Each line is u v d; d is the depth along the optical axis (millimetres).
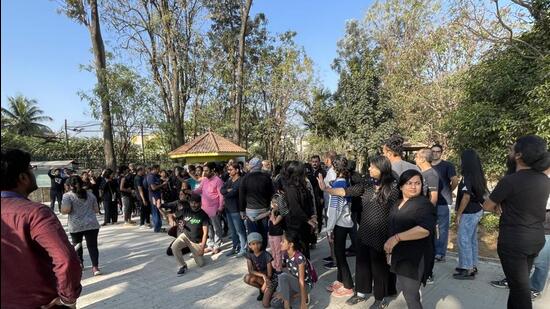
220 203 6832
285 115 24406
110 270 5922
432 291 4434
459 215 4820
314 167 7531
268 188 5918
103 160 23688
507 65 7766
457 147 8977
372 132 20984
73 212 5500
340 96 25422
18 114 38781
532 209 2941
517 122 7176
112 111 14367
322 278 5137
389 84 16688
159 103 17344
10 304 1750
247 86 22562
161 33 17562
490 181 8422
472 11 9125
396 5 17266
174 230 6621
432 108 12031
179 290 4918
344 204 4328
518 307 3039
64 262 1822
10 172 1857
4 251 1735
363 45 27688
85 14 14430
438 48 11000
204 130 21672
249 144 29125
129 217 10375
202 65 19359
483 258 5656
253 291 4797
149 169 10180
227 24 23859
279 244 4762
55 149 25953
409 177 3082
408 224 3039
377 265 3848
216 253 6730
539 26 7879
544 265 3928
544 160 2938
